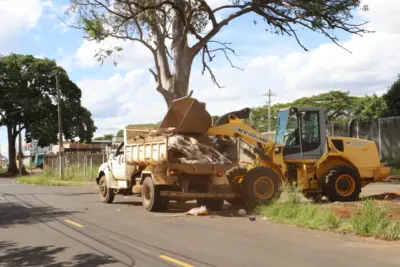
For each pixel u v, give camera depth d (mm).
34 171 73500
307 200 15961
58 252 8531
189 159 14344
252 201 14547
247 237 9812
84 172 36938
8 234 10688
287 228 11086
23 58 61406
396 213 11461
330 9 20375
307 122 16359
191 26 24484
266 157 15648
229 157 15719
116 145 18031
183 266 7297
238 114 16328
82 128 67375
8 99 59500
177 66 22391
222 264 7391
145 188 14820
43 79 61594
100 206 16547
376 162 16703
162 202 14344
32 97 61219
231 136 15547
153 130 15680
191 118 14898
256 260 7656
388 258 7793
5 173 64375
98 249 8719
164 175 14195
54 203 18031
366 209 10812
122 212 14453
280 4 21562
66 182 33938
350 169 15938
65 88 63438
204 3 21609
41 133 61750
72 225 11836
